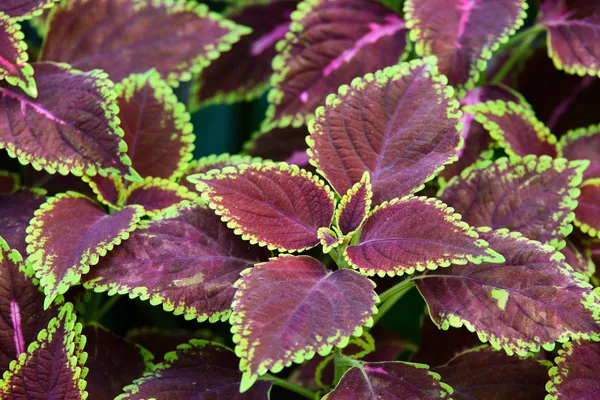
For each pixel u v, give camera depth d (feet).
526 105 2.46
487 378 2.23
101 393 2.26
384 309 2.30
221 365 2.22
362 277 2.07
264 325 1.97
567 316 2.05
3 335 2.14
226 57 2.82
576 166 2.23
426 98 2.21
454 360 2.26
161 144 2.33
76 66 2.41
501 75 2.64
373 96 2.21
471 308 2.10
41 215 2.17
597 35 2.48
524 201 2.23
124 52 2.42
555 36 2.52
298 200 2.16
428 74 2.22
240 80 2.84
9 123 2.23
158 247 2.16
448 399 2.10
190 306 2.13
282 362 1.93
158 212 2.27
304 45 2.48
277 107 2.46
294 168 2.17
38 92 2.26
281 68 2.47
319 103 2.47
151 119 2.32
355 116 2.21
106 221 2.19
